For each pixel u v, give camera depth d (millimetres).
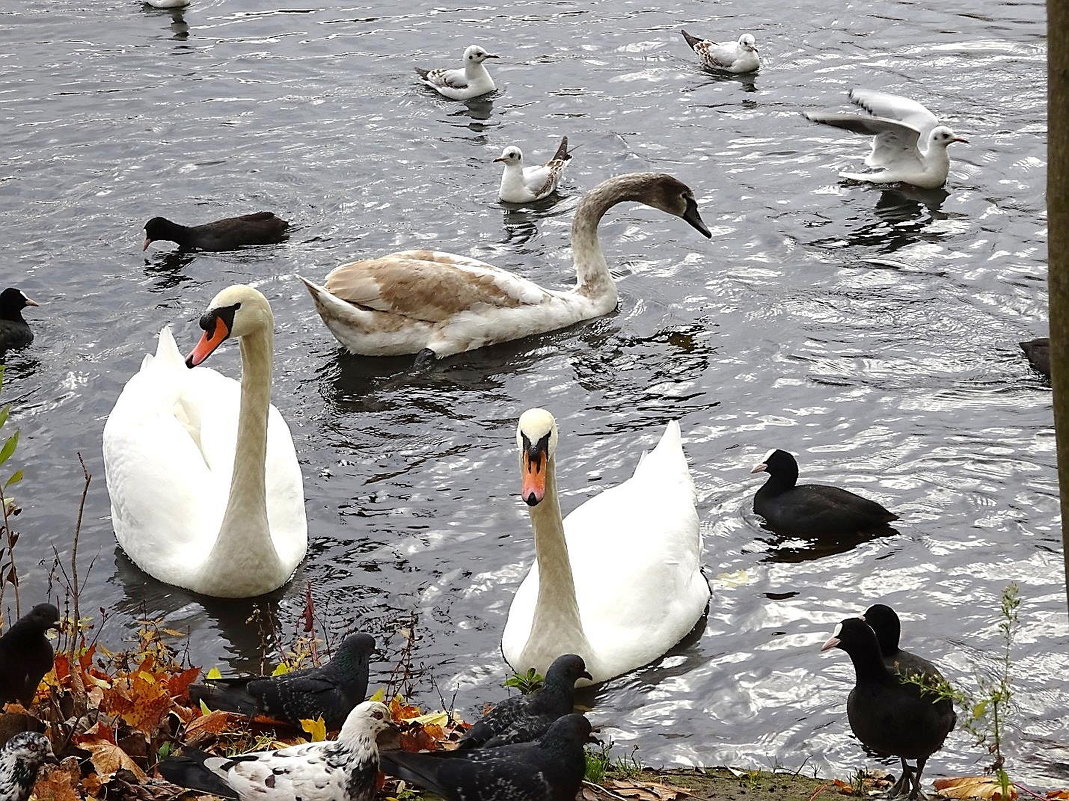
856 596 12906
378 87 27188
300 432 16312
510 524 14281
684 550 12758
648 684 11773
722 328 18609
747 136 24844
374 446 16000
